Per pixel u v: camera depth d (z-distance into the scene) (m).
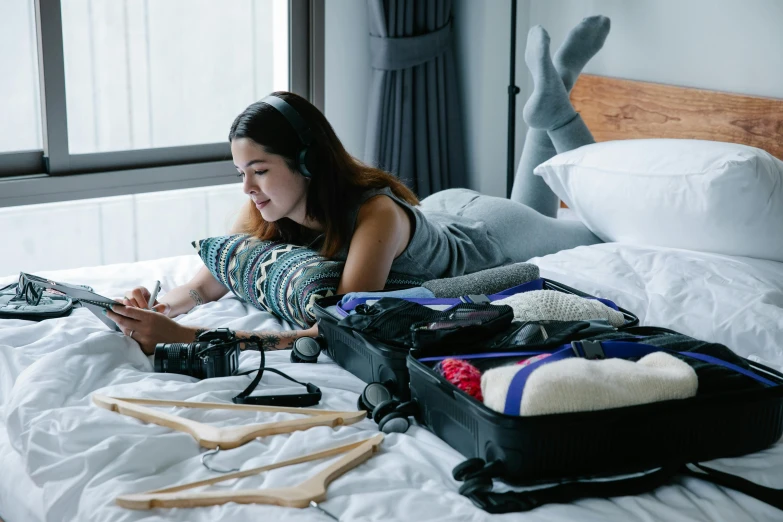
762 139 2.15
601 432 0.98
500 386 1.01
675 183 1.84
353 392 1.31
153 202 3.63
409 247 1.67
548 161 2.15
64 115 2.43
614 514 0.94
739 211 1.77
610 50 2.58
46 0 2.32
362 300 1.42
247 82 4.31
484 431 0.99
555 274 1.77
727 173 1.75
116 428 1.11
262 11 4.27
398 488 1.00
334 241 1.61
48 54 2.36
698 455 1.04
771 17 2.14
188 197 3.66
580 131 2.23
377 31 2.80
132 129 4.17
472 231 1.91
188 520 0.94
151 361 1.45
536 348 1.19
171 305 1.75
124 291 1.84
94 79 4.03
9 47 3.82
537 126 2.23
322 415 1.17
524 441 0.95
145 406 1.19
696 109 2.30
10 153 2.40
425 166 2.93
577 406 0.97
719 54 2.27
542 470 0.97
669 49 2.40
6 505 1.12
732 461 1.06
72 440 1.08
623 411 0.97
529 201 2.39
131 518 0.93
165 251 3.72
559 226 2.13
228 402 1.24
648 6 2.44
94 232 3.59
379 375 1.27
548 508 0.95
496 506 0.94
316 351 1.42
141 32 4.05
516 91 2.61
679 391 1.02
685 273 1.71
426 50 2.81
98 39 3.98
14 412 1.16
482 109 2.91
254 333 1.50
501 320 1.24
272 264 1.67
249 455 1.08
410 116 2.87
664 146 1.94
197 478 1.02
